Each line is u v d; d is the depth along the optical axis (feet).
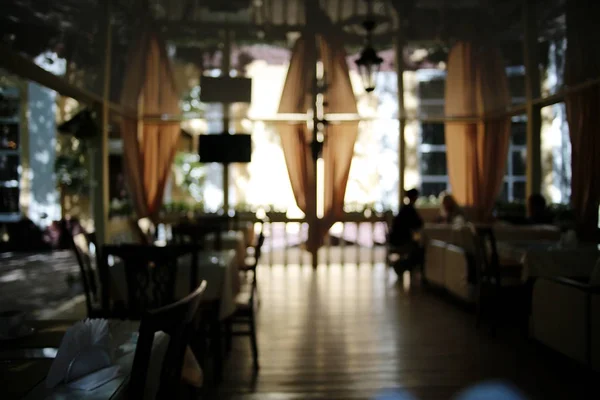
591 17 14.02
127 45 16.98
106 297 9.94
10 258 28.76
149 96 21.62
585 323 10.69
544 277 12.69
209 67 21.40
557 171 28.43
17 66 15.80
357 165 32.12
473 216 26.27
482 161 26.07
